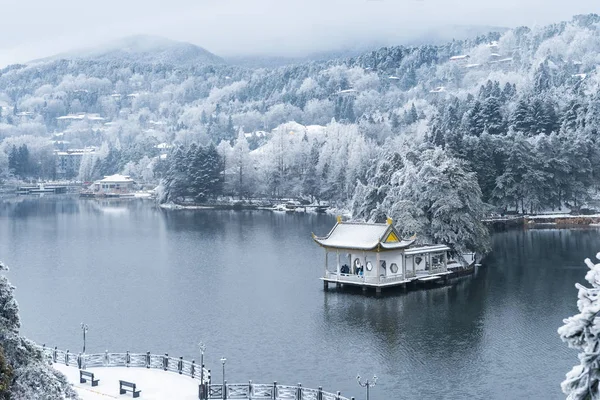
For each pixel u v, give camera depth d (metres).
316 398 76.88
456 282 143.50
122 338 108.69
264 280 150.38
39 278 154.62
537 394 83.62
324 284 139.50
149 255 185.62
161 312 124.06
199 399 74.75
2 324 60.03
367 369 93.19
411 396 83.81
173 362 90.50
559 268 156.12
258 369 93.75
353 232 138.75
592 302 33.59
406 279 138.50
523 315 117.25
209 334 110.19
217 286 144.88
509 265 160.88
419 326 112.06
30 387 57.25
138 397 75.31
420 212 151.88
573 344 33.88
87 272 161.75
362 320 116.25
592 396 33.62
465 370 92.00
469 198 156.25
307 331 110.56
